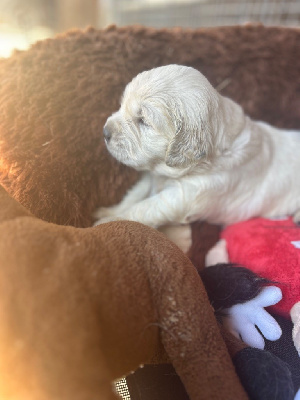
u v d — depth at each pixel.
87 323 0.13
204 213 0.26
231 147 0.25
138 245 0.17
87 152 0.24
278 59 0.31
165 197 0.25
